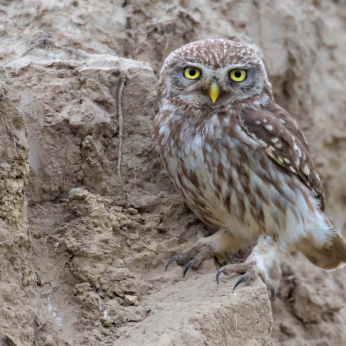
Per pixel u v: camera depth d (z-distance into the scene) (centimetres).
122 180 850
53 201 796
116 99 866
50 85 823
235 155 779
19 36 941
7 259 641
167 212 852
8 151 661
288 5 1199
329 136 1270
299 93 1198
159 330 659
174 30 1023
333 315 1094
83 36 949
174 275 780
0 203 645
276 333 1064
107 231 765
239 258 894
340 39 1308
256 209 795
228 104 806
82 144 812
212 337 667
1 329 611
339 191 1302
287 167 795
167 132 817
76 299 723
